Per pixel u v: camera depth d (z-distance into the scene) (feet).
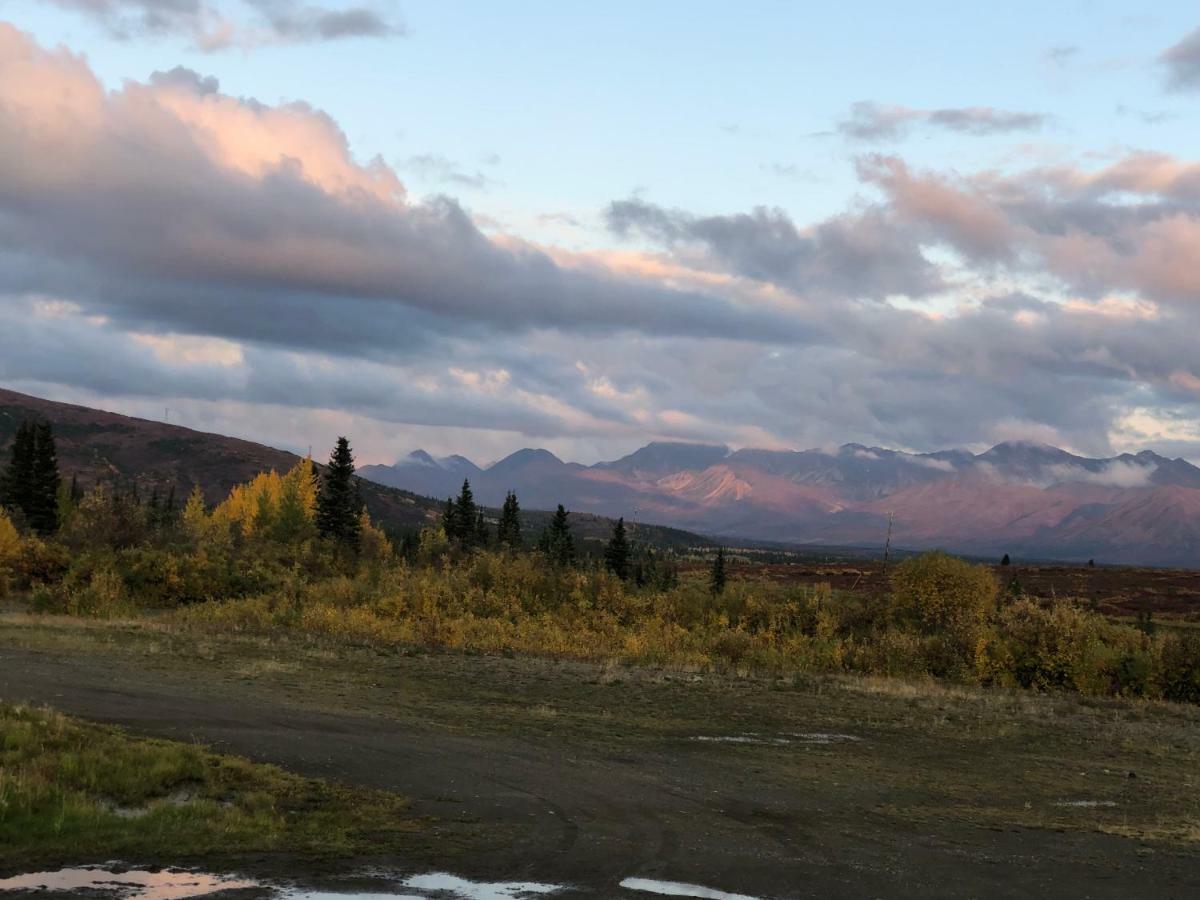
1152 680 109.60
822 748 68.23
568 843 39.70
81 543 216.33
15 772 42.14
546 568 174.09
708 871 36.60
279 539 278.87
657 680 99.04
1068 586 353.10
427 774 51.60
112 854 34.91
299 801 43.98
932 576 160.45
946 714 87.35
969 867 39.11
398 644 119.44
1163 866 40.45
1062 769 65.05
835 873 37.22
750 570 451.94
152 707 65.16
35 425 296.51
